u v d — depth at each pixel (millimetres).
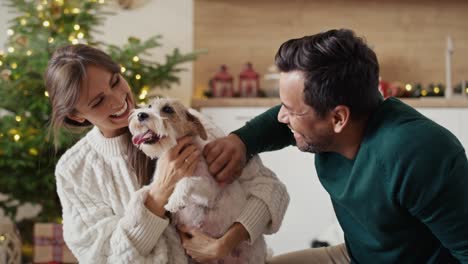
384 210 1257
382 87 3625
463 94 3721
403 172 1178
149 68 3111
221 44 3967
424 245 1296
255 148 1557
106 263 1458
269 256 1749
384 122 1254
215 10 3953
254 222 1459
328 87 1198
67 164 1580
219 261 1472
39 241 2574
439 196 1146
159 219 1416
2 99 2803
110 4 3773
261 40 3967
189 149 1406
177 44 3826
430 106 3547
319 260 1689
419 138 1173
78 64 1426
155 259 1438
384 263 1372
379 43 4004
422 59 4008
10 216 3111
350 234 1439
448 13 3990
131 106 1531
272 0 3953
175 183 1379
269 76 3756
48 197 2904
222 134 1664
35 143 2713
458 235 1164
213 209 1429
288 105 1268
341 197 1356
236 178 1508
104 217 1533
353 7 3977
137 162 1558
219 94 3715
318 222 3537
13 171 2826
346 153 1342
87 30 3045
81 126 1638
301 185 3527
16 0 3012
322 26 3977
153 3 3803
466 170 1155
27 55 2785
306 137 1312
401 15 3988
